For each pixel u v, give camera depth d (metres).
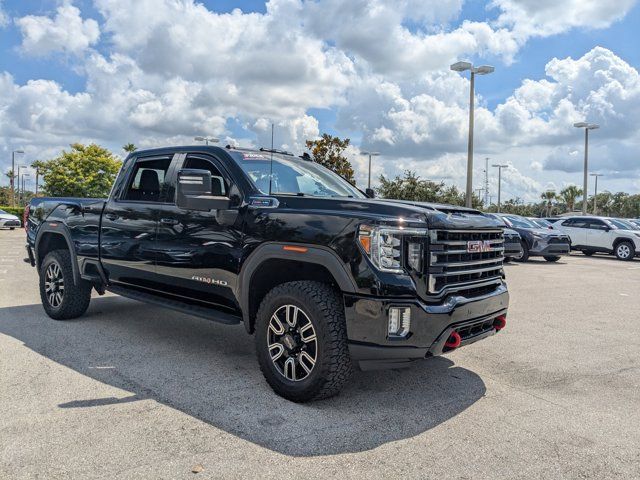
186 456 2.84
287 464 2.78
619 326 6.57
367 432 3.20
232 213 4.10
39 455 2.81
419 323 3.35
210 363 4.49
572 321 6.84
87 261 5.53
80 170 45.09
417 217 3.45
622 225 20.17
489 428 3.32
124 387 3.87
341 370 3.48
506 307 4.16
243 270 3.96
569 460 2.92
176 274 4.56
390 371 4.44
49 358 4.53
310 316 3.51
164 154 4.98
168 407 3.51
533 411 3.64
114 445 2.94
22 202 81.00
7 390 3.75
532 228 16.64
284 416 3.40
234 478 2.63
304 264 3.79
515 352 5.21
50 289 6.04
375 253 3.33
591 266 15.38
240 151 4.62
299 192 4.48
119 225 5.11
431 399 3.80
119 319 6.11
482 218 4.03
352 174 29.86
